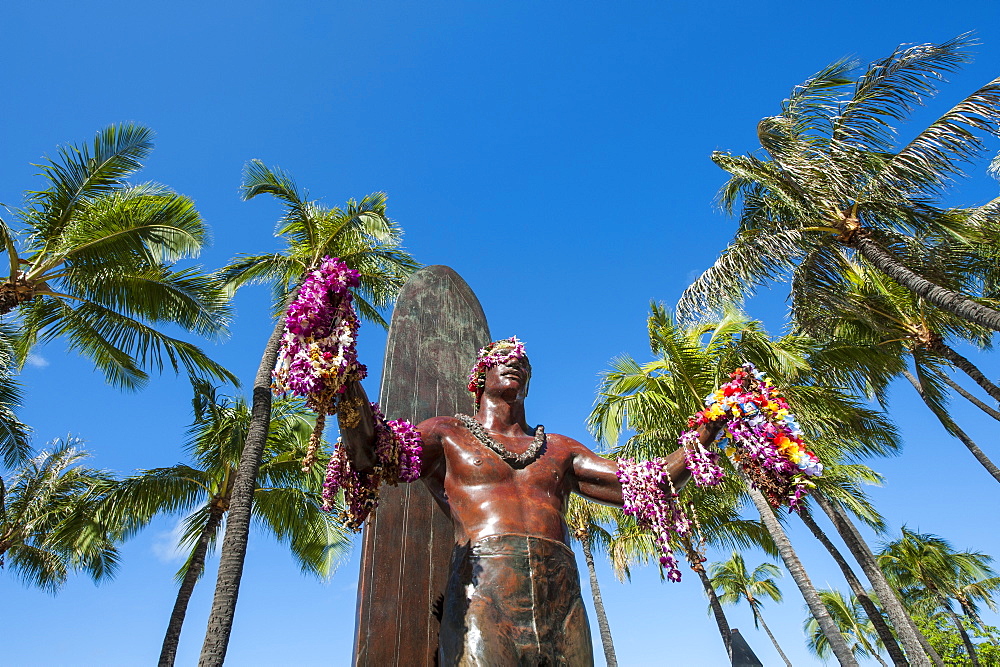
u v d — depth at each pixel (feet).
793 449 11.65
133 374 47.19
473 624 10.29
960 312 36.27
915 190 38.55
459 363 17.78
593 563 70.28
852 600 113.39
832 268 45.93
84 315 44.39
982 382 49.06
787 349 50.24
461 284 19.54
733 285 43.11
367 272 48.88
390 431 11.33
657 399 47.70
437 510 14.70
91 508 47.47
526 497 11.93
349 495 10.86
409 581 13.48
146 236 40.45
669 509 12.02
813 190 41.09
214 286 45.32
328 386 9.83
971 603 96.43
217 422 48.93
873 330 56.34
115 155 41.39
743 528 61.26
